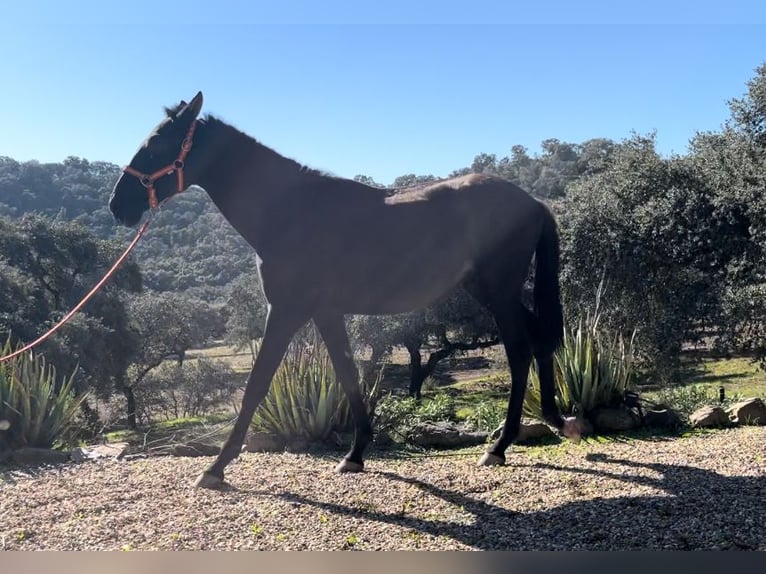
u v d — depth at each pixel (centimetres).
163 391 2786
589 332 605
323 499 358
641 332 1323
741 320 1221
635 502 331
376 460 467
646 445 482
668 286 1363
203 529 309
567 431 443
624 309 1359
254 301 3097
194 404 2717
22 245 2334
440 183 409
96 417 1066
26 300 2105
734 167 1223
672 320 1295
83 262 2448
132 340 2433
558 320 419
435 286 403
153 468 434
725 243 1238
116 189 396
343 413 531
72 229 2448
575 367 550
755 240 1173
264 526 312
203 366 2728
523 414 570
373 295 395
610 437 520
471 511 332
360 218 387
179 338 2884
